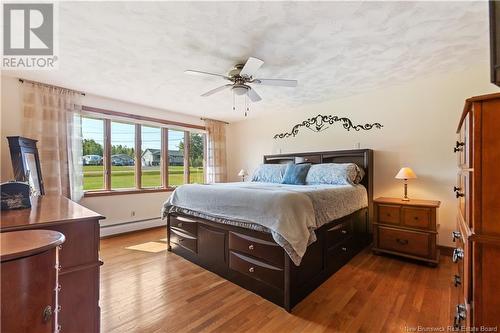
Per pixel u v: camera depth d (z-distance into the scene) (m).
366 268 2.61
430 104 3.07
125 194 4.03
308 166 3.63
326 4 1.65
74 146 3.43
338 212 2.53
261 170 4.28
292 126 4.57
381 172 3.47
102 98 3.77
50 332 0.86
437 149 3.02
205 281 2.33
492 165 0.91
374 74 2.91
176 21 1.83
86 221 1.25
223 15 1.76
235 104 4.21
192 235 2.79
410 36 2.08
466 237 1.09
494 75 0.89
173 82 3.14
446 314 1.78
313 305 1.91
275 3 1.63
